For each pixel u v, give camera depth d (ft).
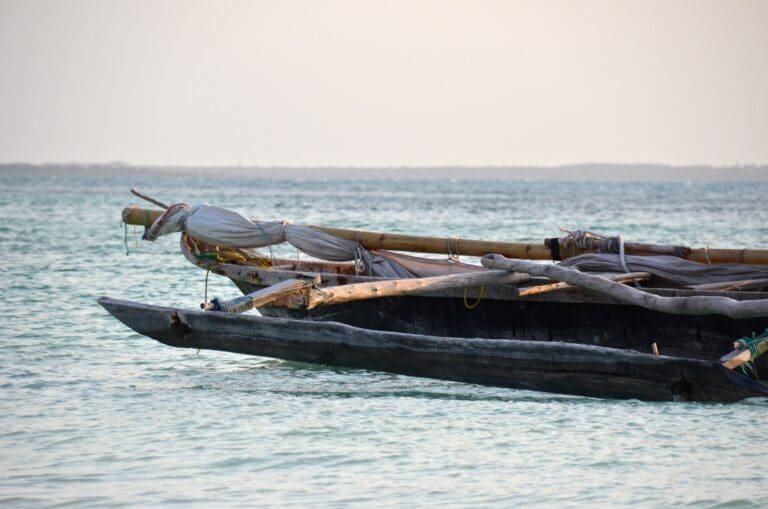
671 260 182.60
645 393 147.23
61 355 189.26
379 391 160.04
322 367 179.63
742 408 144.46
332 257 205.36
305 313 199.62
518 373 154.81
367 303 192.24
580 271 173.47
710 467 118.32
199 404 150.71
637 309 169.07
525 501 107.65
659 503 106.83
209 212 207.00
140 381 168.14
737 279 177.17
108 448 127.03
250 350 169.37
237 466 119.85
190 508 105.70
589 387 150.51
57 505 106.42
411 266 199.31
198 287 299.17
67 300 261.44
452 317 185.37
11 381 165.68
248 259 213.05
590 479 114.52
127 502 107.45
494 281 174.70
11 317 230.27
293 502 107.55
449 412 145.28
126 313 174.91
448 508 105.70
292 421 140.46
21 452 125.18
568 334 176.04
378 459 122.52
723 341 161.68
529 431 134.31
